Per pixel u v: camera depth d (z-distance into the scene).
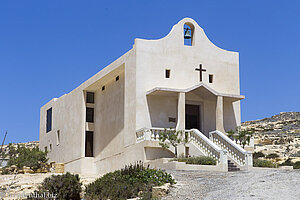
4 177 28.66
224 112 36.50
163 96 34.12
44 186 21.09
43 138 53.50
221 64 36.59
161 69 34.22
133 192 20.44
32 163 38.44
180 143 32.06
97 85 41.06
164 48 34.62
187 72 35.03
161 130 32.16
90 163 41.09
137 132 32.69
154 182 21.14
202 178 22.95
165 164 28.30
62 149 46.44
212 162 28.19
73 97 44.78
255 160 31.03
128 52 34.97
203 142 30.88
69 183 20.89
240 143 33.12
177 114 34.31
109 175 23.31
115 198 19.92
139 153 31.98
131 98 33.78
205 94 35.19
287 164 40.31
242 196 17.95
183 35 35.53
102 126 40.31
